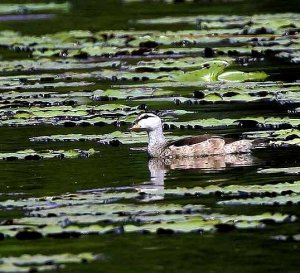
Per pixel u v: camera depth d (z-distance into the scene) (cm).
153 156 2277
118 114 2648
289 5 4631
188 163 2219
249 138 2342
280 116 2561
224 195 1909
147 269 1555
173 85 2975
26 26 4341
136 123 2302
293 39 3631
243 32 3797
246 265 1567
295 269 1547
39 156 2281
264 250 1625
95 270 1558
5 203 1884
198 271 1545
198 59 3294
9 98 2866
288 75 3056
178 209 1809
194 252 1622
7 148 2373
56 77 3169
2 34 4150
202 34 3791
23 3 5053
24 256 1595
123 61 3434
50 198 1916
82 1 5097
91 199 1902
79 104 2780
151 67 3222
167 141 2322
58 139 2434
